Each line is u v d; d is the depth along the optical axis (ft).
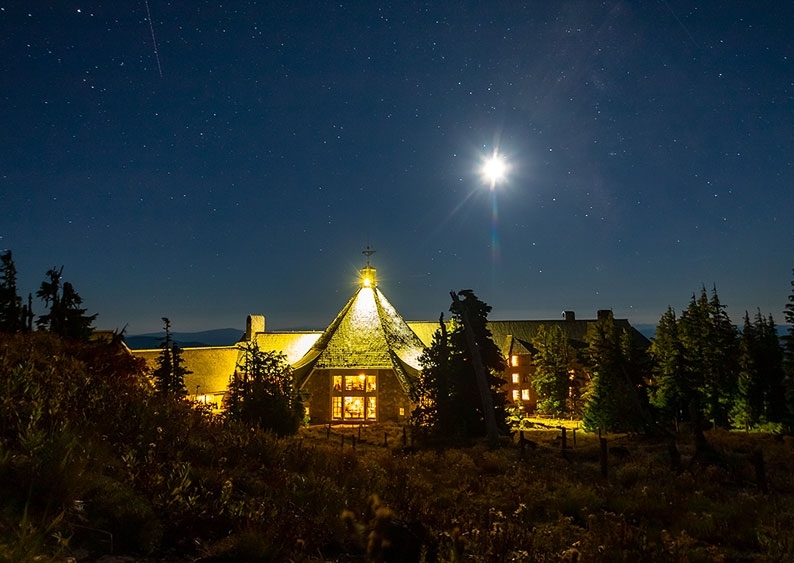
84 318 85.87
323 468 34.47
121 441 25.26
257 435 36.32
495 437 91.45
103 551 16.33
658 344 177.58
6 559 12.71
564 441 75.97
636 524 34.88
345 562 19.85
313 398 147.74
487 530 23.86
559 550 24.79
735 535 31.58
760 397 154.51
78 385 31.01
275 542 19.57
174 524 18.80
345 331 159.22
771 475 56.75
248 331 244.83
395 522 19.44
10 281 80.53
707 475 53.67
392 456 55.01
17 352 37.04
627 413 130.21
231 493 22.94
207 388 205.16
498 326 262.06
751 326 164.35
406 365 153.58
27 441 18.22
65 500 17.10
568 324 266.16
